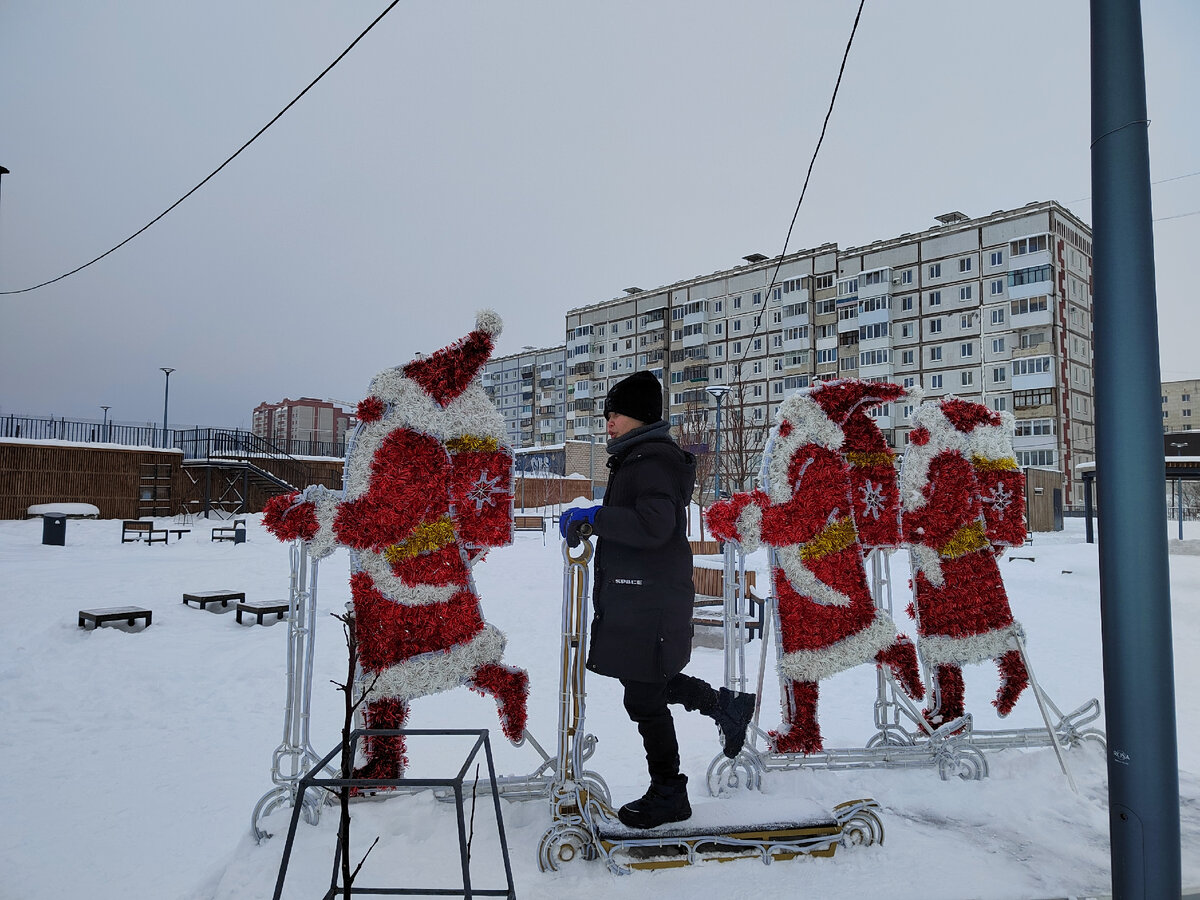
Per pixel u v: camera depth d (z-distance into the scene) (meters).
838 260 59.22
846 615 3.84
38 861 2.98
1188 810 3.39
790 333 60.41
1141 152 2.31
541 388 90.25
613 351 74.75
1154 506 2.23
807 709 3.79
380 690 3.27
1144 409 2.24
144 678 6.23
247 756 4.38
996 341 51.09
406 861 2.70
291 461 33.31
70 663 6.71
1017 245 50.41
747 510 3.71
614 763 4.14
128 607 9.32
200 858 3.02
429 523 3.39
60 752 4.42
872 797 3.50
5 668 6.46
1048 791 3.57
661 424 2.96
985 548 4.25
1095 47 2.39
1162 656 2.21
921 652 4.14
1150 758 2.19
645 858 2.78
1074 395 51.12
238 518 28.58
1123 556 2.24
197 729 4.93
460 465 3.48
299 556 3.29
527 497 40.19
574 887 2.60
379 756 3.24
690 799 3.47
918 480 4.23
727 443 38.94
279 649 7.33
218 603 10.13
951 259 53.28
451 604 3.40
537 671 6.61
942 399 4.40
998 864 2.84
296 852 2.72
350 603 3.36
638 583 2.82
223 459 30.89
